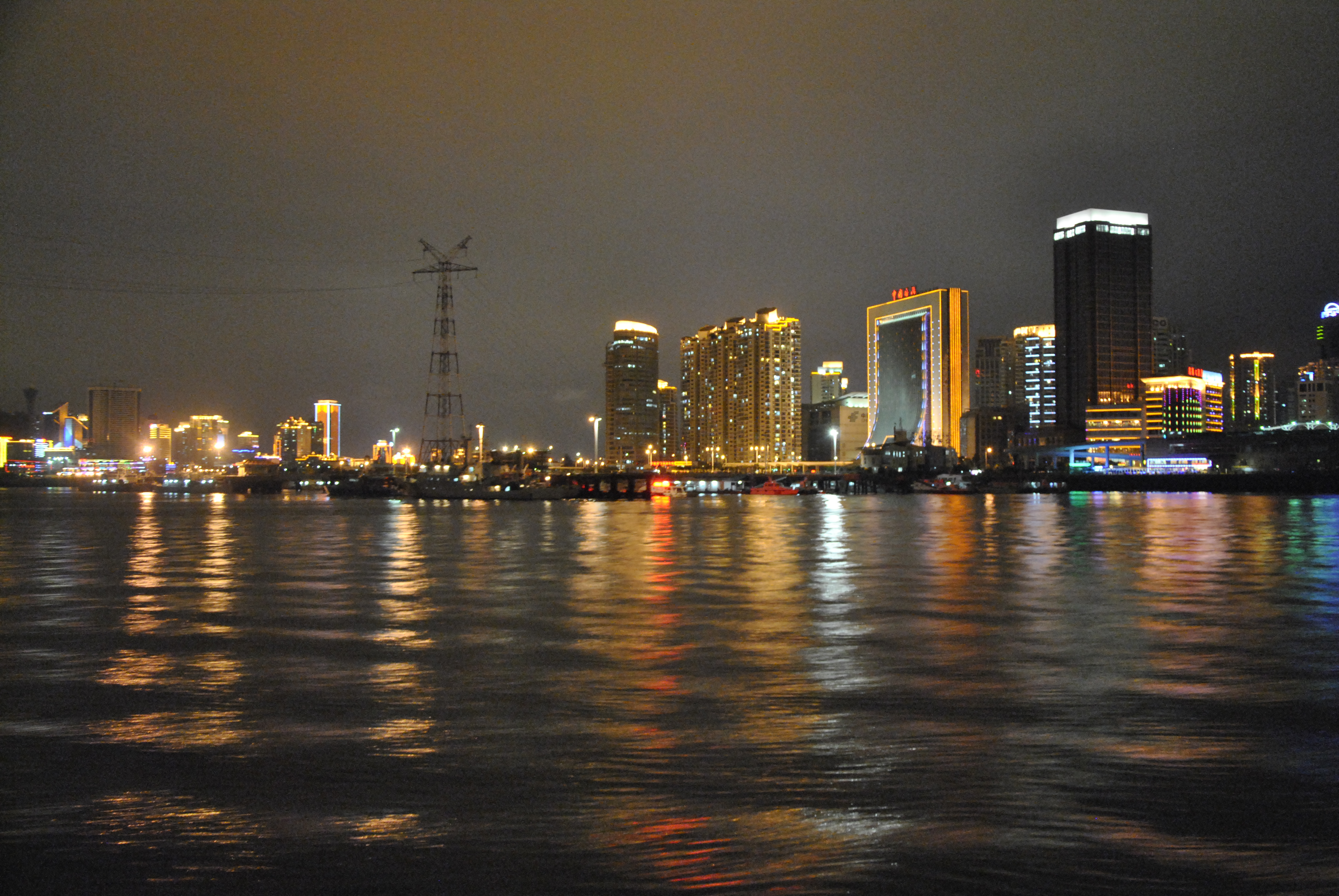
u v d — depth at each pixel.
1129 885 9.95
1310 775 13.34
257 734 15.70
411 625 27.80
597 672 20.61
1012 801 12.30
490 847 10.92
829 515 129.12
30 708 17.62
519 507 174.88
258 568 47.91
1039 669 20.84
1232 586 37.56
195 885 10.05
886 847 10.88
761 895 9.73
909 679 19.75
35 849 10.95
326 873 10.28
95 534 83.38
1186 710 17.05
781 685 19.22
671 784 13.01
